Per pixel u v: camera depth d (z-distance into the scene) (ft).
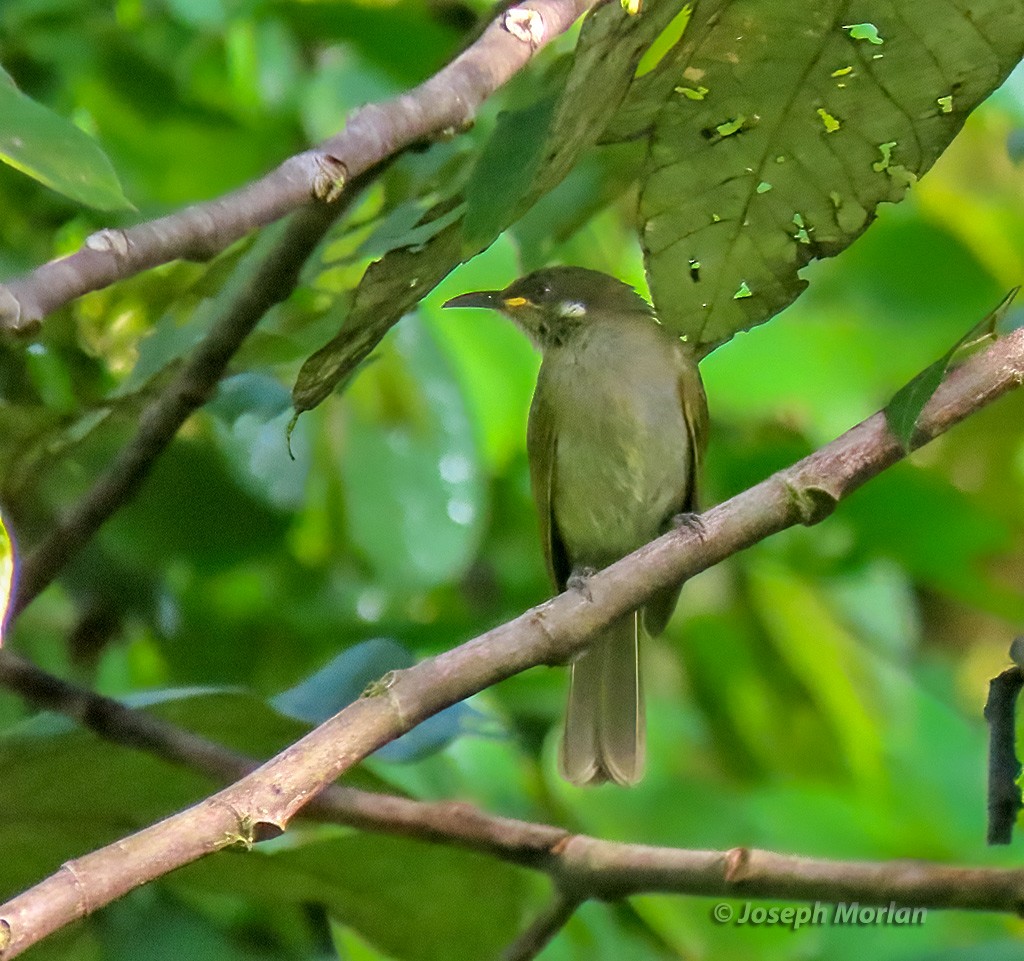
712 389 38.83
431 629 35.09
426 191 25.66
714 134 20.58
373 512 33.12
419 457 33.45
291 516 33.47
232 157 39.04
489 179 17.03
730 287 21.81
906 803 40.01
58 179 12.85
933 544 37.27
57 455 29.89
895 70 19.76
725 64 19.81
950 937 34.78
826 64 19.79
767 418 39.45
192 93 38.58
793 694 40.24
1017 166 37.91
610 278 40.22
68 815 25.02
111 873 15.20
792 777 40.29
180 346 27.81
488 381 39.99
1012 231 40.81
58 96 36.55
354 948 30.91
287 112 39.04
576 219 29.50
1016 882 19.33
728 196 21.09
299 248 24.72
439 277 20.07
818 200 21.13
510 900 25.85
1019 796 20.01
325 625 35.27
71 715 23.43
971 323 39.32
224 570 34.09
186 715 25.00
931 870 19.80
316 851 25.25
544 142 16.97
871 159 20.75
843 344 39.29
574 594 19.57
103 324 32.45
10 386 30.86
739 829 37.70
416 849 25.16
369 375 33.65
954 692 44.70
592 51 16.93
